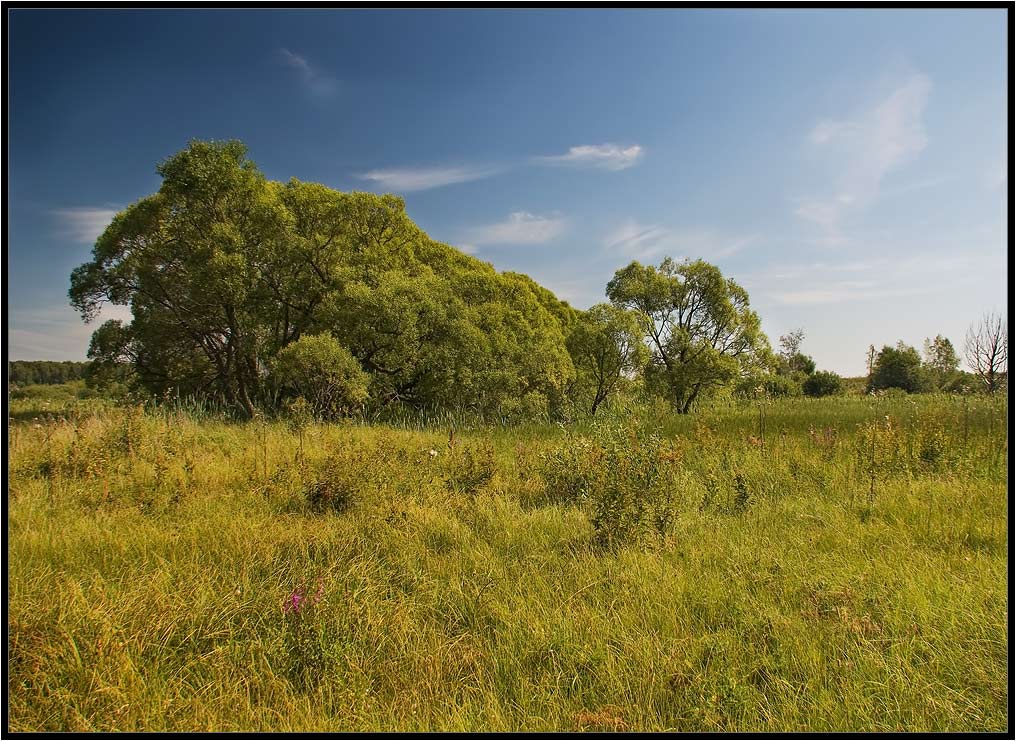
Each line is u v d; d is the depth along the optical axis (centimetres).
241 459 799
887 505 589
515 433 1286
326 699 298
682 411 2000
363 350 1736
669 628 353
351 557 470
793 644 333
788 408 1833
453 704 289
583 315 1927
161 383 1953
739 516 582
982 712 279
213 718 279
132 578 413
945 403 1581
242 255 1658
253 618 370
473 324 1862
